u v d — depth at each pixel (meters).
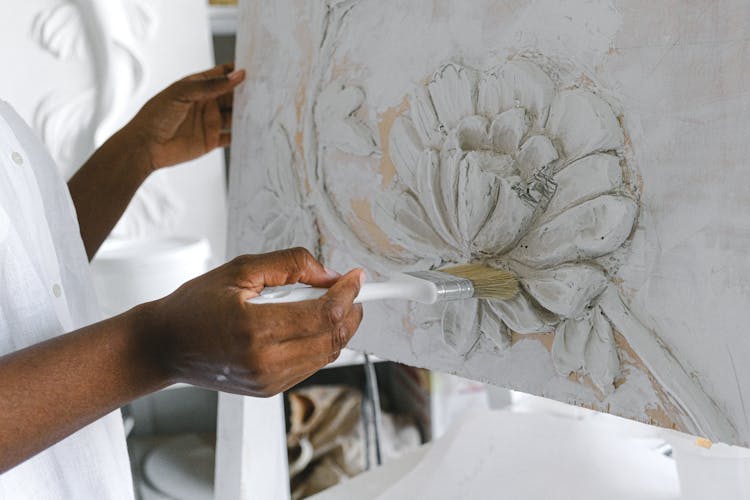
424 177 0.52
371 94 0.57
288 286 0.46
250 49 0.72
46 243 0.62
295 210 0.67
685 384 0.39
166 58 1.30
